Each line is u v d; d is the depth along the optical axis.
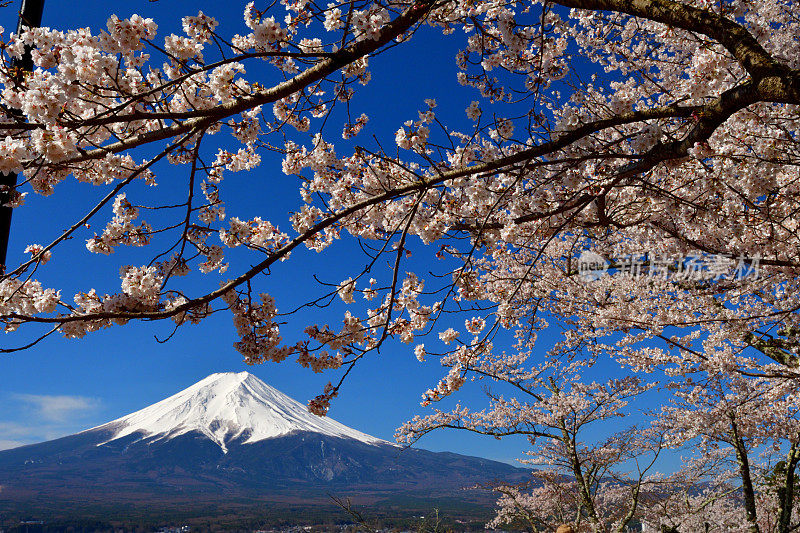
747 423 7.75
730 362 6.59
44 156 2.30
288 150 4.27
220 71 2.63
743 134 3.62
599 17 5.22
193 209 3.22
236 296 3.20
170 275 3.21
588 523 10.62
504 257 6.55
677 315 5.81
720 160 3.25
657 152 2.76
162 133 2.66
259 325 3.25
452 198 3.98
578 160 2.75
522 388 10.30
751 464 11.43
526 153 2.83
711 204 3.47
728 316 5.60
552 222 3.82
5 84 2.70
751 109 3.50
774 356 6.12
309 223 4.31
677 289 5.73
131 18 2.47
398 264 3.32
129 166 3.83
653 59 4.68
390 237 3.37
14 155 2.21
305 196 4.37
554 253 6.48
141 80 2.74
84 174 3.62
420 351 4.38
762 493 11.16
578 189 3.18
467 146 3.27
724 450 10.91
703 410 7.94
